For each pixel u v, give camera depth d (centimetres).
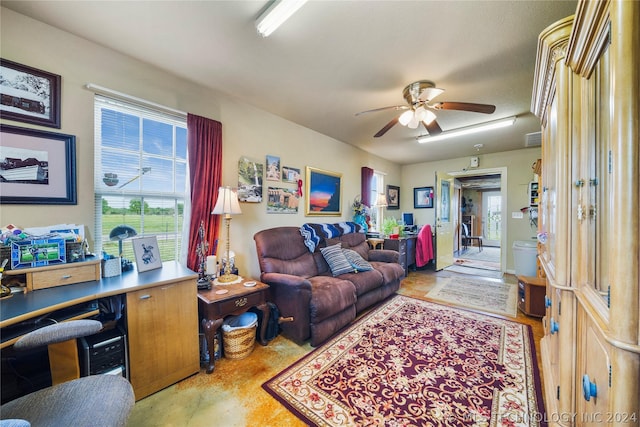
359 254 354
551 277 135
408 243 458
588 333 99
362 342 216
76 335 99
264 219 292
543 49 124
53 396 90
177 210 226
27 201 150
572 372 114
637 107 64
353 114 296
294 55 183
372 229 493
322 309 212
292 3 128
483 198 898
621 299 66
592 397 90
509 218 468
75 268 148
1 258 131
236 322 212
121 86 186
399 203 593
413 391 157
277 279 224
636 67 64
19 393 143
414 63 191
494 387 159
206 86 232
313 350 205
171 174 221
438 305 300
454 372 175
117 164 192
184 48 178
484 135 365
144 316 150
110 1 137
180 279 166
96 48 175
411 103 236
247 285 210
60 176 162
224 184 249
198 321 183
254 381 167
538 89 158
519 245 400
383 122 322
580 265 111
